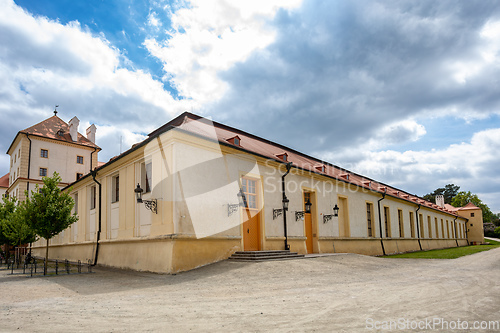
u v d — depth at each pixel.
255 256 13.55
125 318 5.65
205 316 5.68
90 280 11.42
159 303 6.99
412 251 32.34
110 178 17.72
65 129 38.94
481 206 87.81
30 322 5.49
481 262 15.73
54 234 14.51
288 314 5.67
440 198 58.41
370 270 12.48
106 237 17.20
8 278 12.51
